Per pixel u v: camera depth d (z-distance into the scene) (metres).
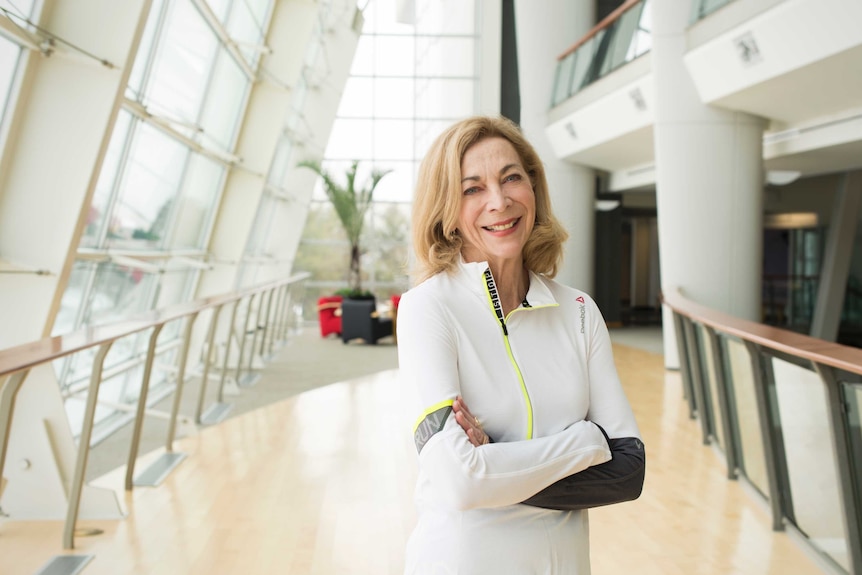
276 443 5.63
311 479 4.68
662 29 8.66
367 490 4.45
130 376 7.49
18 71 4.45
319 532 3.73
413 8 10.14
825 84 6.91
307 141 16.20
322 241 18.72
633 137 10.76
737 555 3.37
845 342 13.77
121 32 4.59
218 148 9.91
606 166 13.20
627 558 3.36
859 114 7.52
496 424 1.22
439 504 1.21
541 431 1.22
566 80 12.77
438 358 1.18
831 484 3.01
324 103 16.12
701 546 3.49
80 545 3.49
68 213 4.59
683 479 4.61
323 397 7.62
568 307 1.31
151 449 5.59
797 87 7.18
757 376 3.61
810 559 3.29
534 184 1.35
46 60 4.55
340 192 15.70
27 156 4.57
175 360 9.46
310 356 11.75
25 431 3.76
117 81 4.60
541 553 1.17
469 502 1.09
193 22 7.48
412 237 1.33
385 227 18.77
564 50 13.44
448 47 18.58
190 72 7.97
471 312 1.24
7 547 3.44
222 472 4.82
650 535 3.65
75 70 4.59
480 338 1.23
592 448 1.13
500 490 1.08
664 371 9.30
